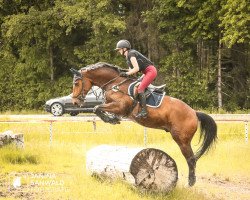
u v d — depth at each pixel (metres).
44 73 42.50
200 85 37.69
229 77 38.88
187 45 39.81
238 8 31.56
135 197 10.71
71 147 18.53
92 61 39.81
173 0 37.22
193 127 12.01
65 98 30.89
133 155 11.26
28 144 18.77
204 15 36.50
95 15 38.06
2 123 24.14
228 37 32.28
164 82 39.44
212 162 16.25
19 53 43.28
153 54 39.66
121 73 11.97
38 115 33.34
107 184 11.68
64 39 41.81
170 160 11.35
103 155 12.23
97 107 11.68
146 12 37.56
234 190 12.86
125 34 39.78
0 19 43.94
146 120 11.88
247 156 16.95
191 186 12.11
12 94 42.00
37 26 40.59
